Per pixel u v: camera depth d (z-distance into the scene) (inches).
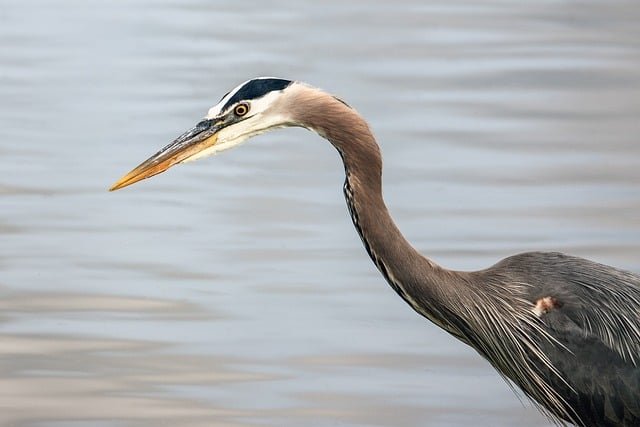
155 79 845.2
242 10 1094.4
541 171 653.9
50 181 638.5
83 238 562.6
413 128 729.0
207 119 366.0
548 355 354.3
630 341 352.8
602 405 354.6
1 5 1090.7
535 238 557.0
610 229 567.2
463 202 606.5
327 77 848.3
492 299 357.7
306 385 437.1
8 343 458.6
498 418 420.2
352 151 352.5
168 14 1071.0
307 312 492.1
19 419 409.4
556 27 1033.5
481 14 1088.2
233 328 476.7
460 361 459.2
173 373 442.3
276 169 666.2
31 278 516.1
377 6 1125.1
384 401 428.1
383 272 358.9
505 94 813.2
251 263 536.4
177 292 506.6
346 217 592.4
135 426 406.9
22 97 799.1
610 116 762.2
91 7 1094.4
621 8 1116.5
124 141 704.4
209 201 613.9
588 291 356.8
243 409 419.2
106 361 448.5
